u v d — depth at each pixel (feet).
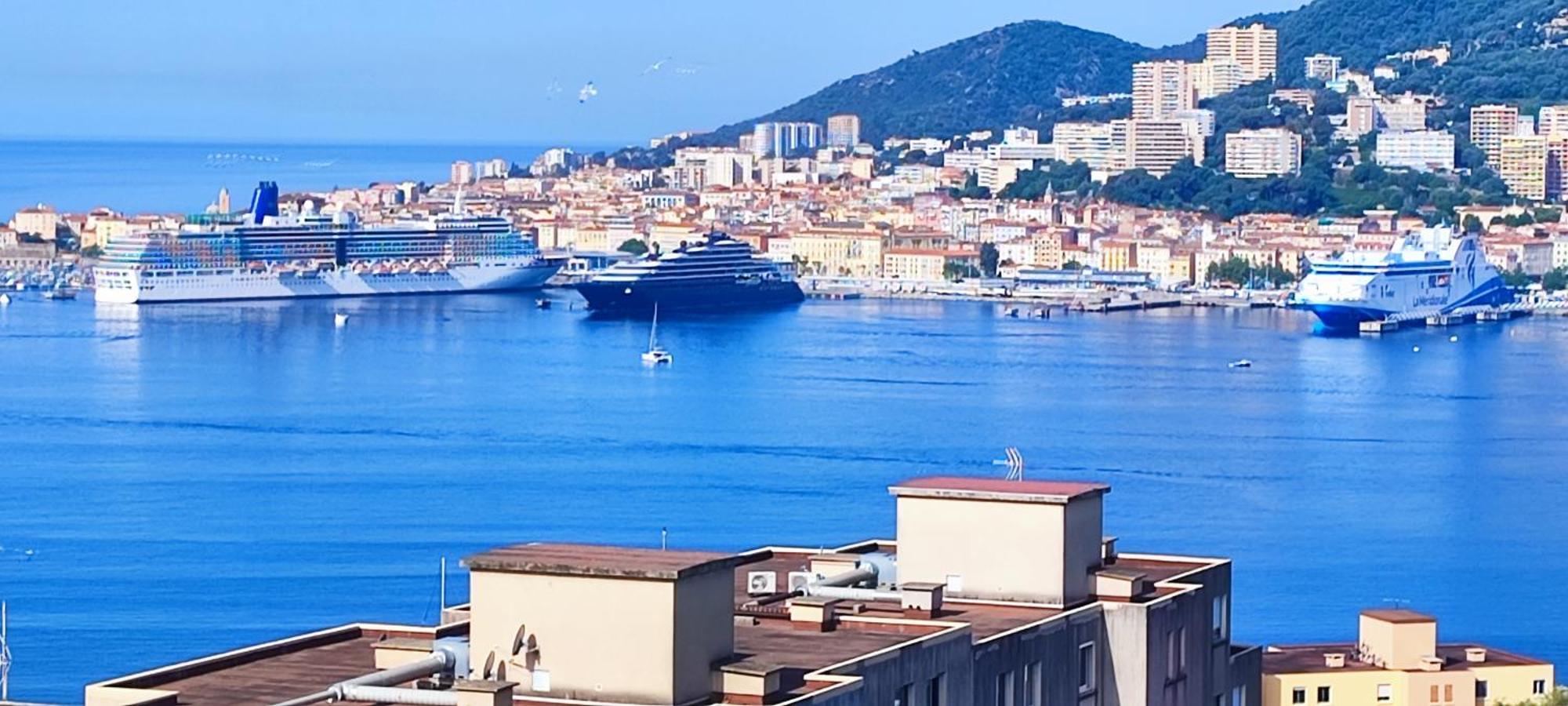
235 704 283.59
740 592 355.36
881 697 303.68
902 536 360.89
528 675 288.10
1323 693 506.07
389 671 293.02
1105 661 352.08
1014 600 355.77
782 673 295.89
